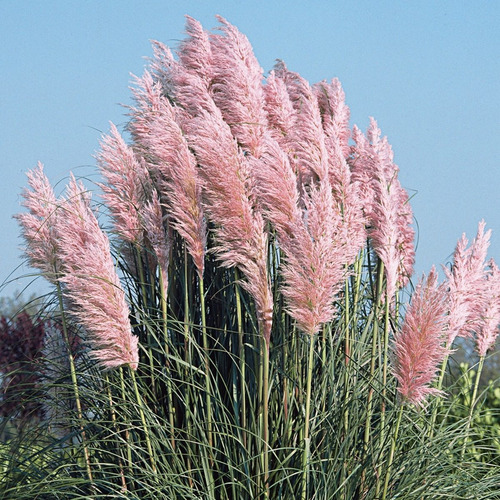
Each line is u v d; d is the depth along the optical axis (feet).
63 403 21.63
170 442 19.11
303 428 18.54
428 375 16.89
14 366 24.99
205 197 18.15
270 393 19.42
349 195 19.74
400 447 19.62
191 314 20.84
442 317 16.58
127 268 22.04
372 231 19.65
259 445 17.78
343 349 20.98
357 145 23.59
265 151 19.93
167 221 20.01
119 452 19.79
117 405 19.17
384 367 19.49
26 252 20.89
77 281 17.60
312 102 20.26
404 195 23.61
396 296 23.22
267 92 22.40
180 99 21.93
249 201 18.01
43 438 21.77
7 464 20.52
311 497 18.15
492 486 20.76
